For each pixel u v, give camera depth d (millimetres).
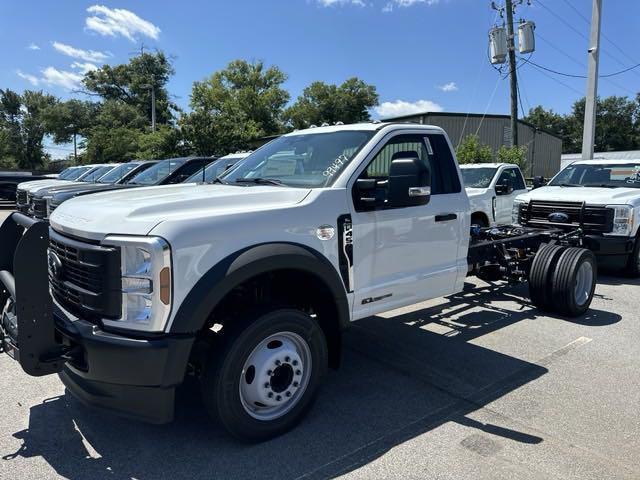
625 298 7484
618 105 75062
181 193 3736
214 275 3037
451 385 4375
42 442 3408
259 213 3326
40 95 67312
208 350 3254
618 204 8266
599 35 15250
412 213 4309
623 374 4613
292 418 3523
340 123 4879
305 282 3770
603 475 3078
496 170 11469
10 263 3863
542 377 4543
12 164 64938
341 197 3799
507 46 21719
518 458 3258
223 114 29422
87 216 3256
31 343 3018
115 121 54375
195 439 3449
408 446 3396
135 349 2875
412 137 4516
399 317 6309
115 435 3500
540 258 6293
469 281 8328
